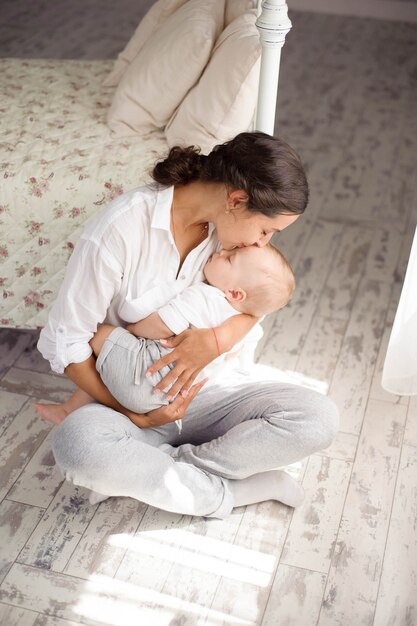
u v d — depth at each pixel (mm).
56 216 2322
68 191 2309
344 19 5383
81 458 1809
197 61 2402
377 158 3801
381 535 2035
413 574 1947
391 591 1904
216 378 2055
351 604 1868
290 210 1691
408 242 3221
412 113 4234
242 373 2119
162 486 1870
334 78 4578
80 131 2545
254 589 1888
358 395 2473
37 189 2305
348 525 2057
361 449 2281
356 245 3188
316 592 1890
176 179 1772
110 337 1872
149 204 1791
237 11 2525
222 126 2342
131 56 2809
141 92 2496
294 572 1933
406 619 1845
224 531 2020
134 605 1835
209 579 1904
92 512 2053
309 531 2033
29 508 2057
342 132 4016
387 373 2328
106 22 5141
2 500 2074
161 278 1876
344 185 3576
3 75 2926
